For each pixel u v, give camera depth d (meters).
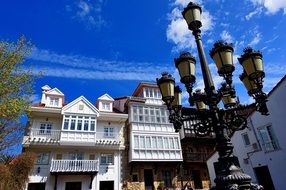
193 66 4.50
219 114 4.29
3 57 14.36
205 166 27.33
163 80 4.87
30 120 22.69
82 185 21.62
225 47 4.32
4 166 15.14
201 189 24.97
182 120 4.83
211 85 4.35
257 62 4.43
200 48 4.68
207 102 4.37
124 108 27.95
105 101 27.36
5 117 14.38
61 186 20.97
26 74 14.90
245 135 20.89
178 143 26.12
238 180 3.38
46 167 21.31
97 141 23.12
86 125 23.59
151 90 28.86
